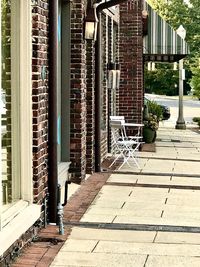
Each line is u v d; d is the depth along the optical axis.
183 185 10.19
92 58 10.99
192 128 25.97
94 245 6.36
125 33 15.96
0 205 5.45
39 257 5.89
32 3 6.43
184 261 5.84
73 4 9.73
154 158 13.93
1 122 5.88
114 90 15.39
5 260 5.42
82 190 9.44
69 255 5.98
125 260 5.85
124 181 10.44
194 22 49.09
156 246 6.36
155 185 10.12
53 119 7.05
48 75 7.06
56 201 7.07
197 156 14.56
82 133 9.94
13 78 6.30
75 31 9.77
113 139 12.99
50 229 6.89
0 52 5.67
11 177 6.27
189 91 56.41
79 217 7.62
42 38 6.74
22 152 6.37
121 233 6.87
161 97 55.34
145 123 17.80
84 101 10.09
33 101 6.51
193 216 7.82
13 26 6.28
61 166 9.43
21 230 5.77
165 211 8.09
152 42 16.89
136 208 8.24
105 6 10.84
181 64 25.44
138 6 15.83
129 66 16.03
